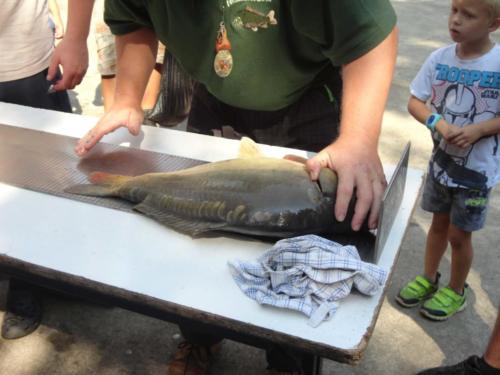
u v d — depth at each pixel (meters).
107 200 1.60
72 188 1.65
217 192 1.45
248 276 1.23
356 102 1.49
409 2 7.70
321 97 1.95
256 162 1.52
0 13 2.53
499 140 2.02
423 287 2.34
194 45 1.79
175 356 2.04
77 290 1.36
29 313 2.24
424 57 5.50
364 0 1.45
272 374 1.88
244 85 1.81
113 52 2.88
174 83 2.51
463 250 2.19
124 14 1.85
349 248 1.24
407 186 1.65
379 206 1.32
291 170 1.46
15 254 1.36
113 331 2.25
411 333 2.22
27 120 2.16
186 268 1.30
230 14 1.68
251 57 1.74
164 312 1.27
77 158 1.85
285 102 1.89
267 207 1.38
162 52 2.87
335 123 1.99
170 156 1.85
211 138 1.99
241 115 2.05
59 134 2.04
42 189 1.65
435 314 2.26
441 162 2.13
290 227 1.37
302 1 1.49
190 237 1.42
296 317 1.14
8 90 2.71
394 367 2.07
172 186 1.52
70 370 2.07
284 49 1.69
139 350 2.16
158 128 2.06
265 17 1.64
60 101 2.97
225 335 1.23
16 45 2.63
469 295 2.40
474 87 2.03
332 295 1.16
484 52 2.02
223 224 1.41
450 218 2.16
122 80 1.96
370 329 1.10
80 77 2.23
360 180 1.38
